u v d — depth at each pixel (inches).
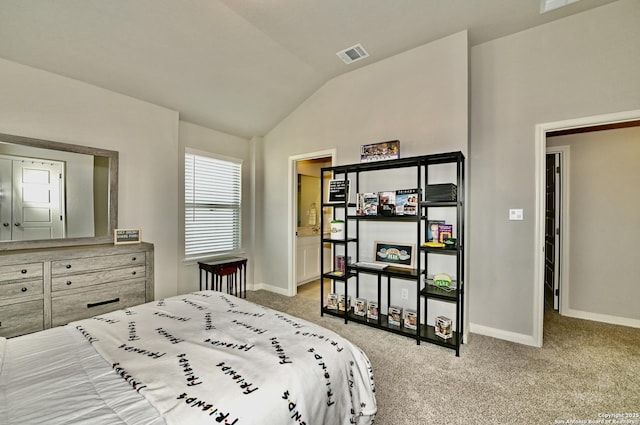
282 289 164.2
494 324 107.5
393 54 118.2
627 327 115.7
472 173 112.2
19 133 93.2
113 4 84.4
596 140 123.8
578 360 89.0
